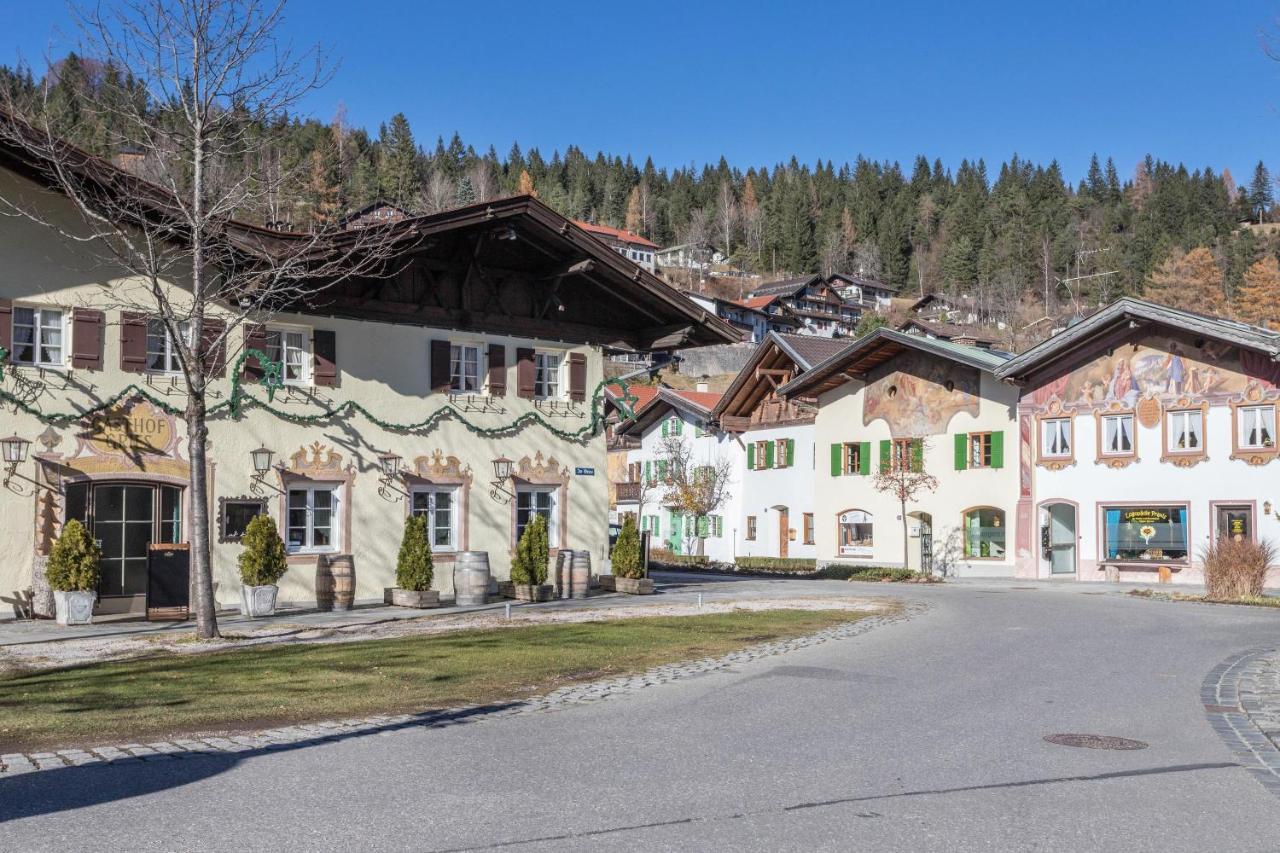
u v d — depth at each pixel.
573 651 15.41
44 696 11.63
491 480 26.69
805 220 181.62
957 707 11.03
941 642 16.81
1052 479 39.56
